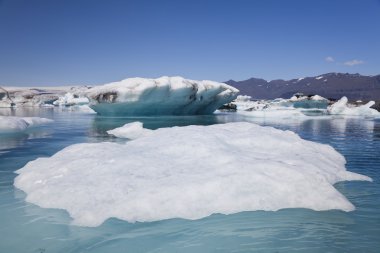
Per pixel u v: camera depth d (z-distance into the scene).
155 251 2.57
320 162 4.67
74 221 3.05
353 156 6.61
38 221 3.09
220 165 3.97
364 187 4.17
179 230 2.90
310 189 3.58
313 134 11.23
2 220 3.12
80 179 3.81
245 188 3.49
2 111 31.55
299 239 2.74
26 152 6.93
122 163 4.13
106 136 9.73
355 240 2.72
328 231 2.89
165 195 3.32
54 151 7.06
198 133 5.26
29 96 49.88
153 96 18.77
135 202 3.23
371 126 14.85
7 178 4.62
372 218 3.18
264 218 3.13
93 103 19.50
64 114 25.38
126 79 19.05
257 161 4.07
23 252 2.55
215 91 22.22
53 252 2.55
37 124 14.24
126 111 20.33
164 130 5.96
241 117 21.55
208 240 2.73
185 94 19.95
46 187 3.76
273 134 5.68
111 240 2.73
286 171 3.81
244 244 2.66
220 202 3.30
